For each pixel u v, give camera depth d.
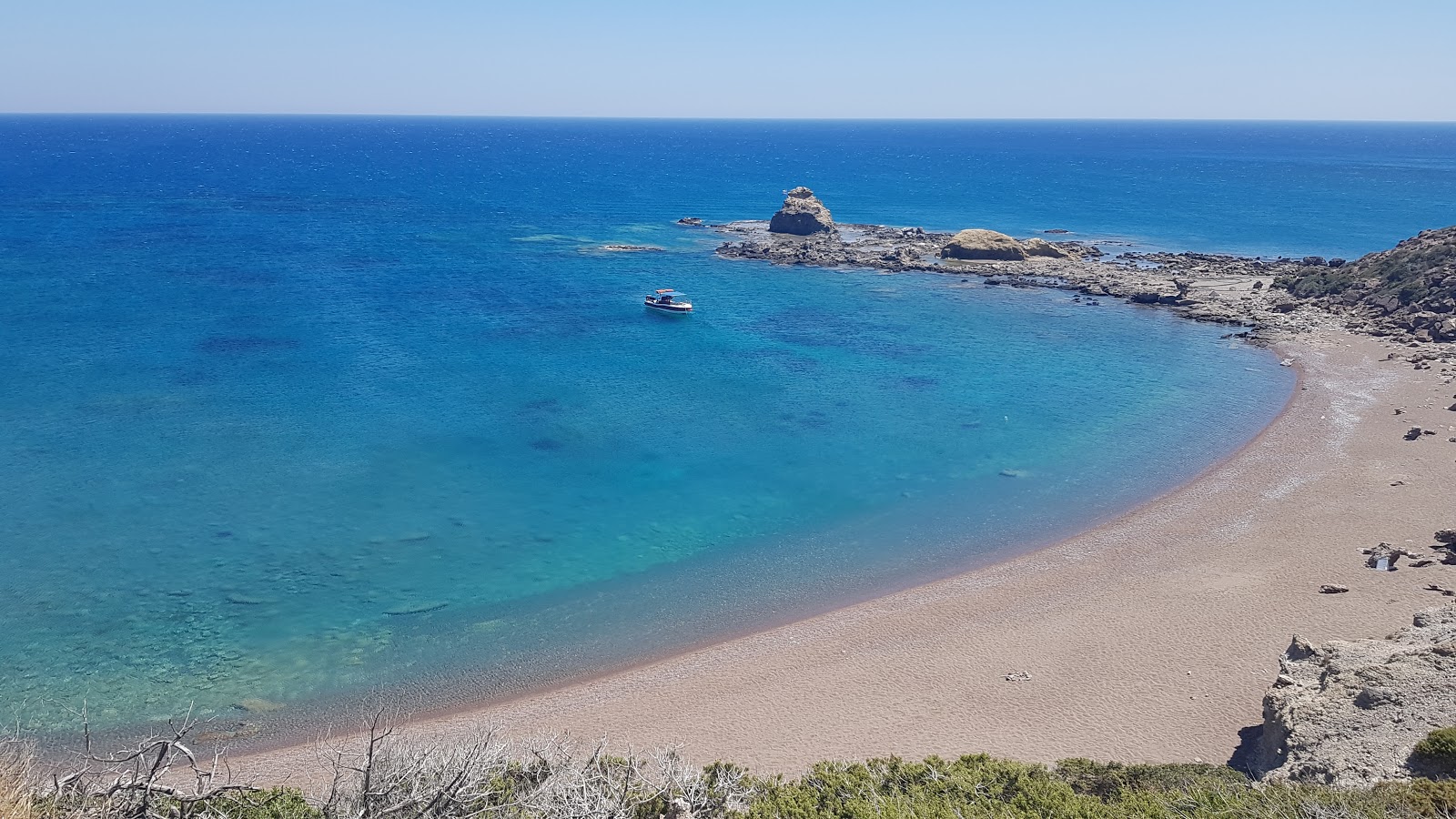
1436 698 21.59
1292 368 66.50
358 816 14.43
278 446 48.44
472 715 27.94
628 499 43.81
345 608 33.50
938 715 27.92
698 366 66.81
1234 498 43.59
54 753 24.97
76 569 35.09
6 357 62.06
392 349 68.31
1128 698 28.31
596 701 28.91
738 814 17.44
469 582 35.75
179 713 27.16
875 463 48.97
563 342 72.44
